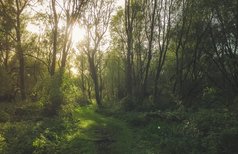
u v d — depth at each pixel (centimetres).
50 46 3888
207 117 2017
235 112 2141
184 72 3969
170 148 1738
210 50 3409
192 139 1816
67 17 3422
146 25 4244
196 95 3781
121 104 3797
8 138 1769
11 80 4188
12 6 3450
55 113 2798
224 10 2805
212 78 3691
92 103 6275
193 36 3531
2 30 3506
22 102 3284
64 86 3016
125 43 5100
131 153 1752
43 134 1880
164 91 4059
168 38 3950
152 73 5028
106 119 3077
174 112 2672
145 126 2456
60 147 1694
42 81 3195
